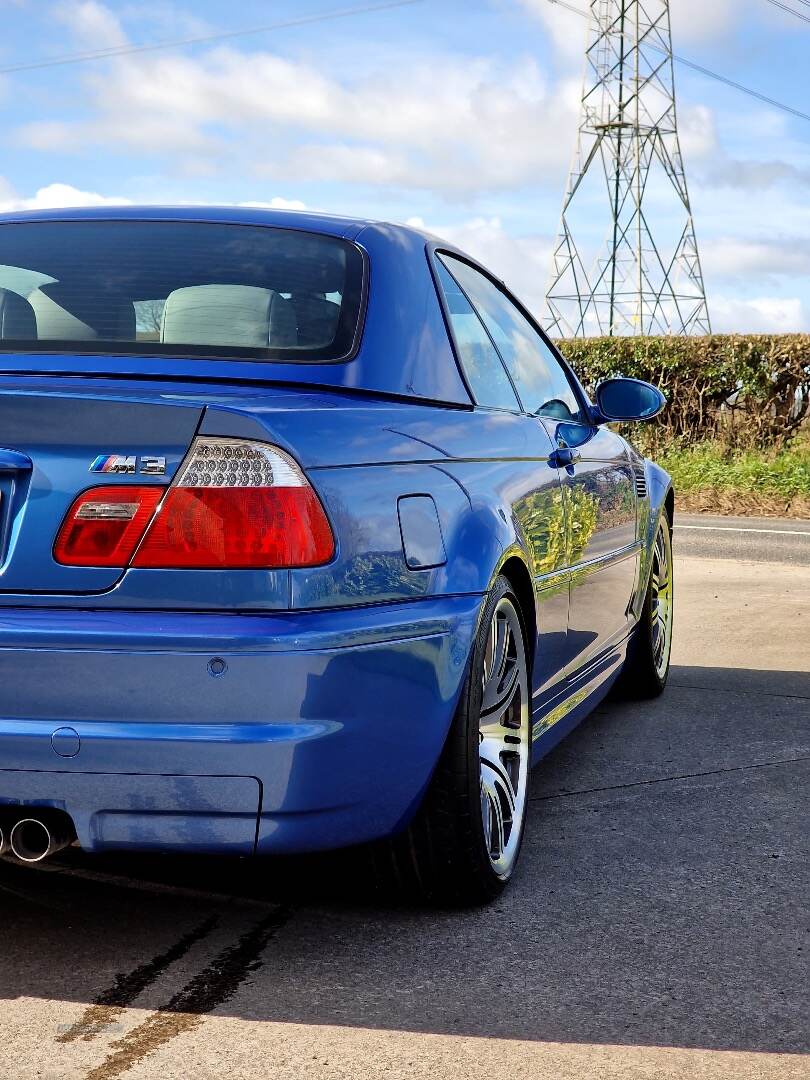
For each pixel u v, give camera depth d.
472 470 3.07
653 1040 2.37
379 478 2.66
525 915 2.99
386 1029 2.40
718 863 3.35
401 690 2.63
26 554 2.42
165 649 2.38
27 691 2.40
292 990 2.56
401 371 3.00
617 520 4.48
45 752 2.40
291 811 2.47
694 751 4.49
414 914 2.99
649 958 2.74
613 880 3.22
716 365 17.81
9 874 3.19
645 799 3.92
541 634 3.54
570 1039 2.37
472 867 2.93
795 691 5.48
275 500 2.42
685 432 18.09
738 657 6.20
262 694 2.40
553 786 4.05
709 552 10.46
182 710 2.39
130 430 2.42
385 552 2.63
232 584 2.40
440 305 3.36
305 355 2.87
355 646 2.51
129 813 2.44
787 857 3.40
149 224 3.34
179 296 3.00
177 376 2.74
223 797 2.43
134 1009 2.46
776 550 10.65
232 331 2.90
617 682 5.28
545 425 3.82
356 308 3.02
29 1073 2.21
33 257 3.19
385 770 2.63
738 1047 2.35
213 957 2.71
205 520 2.40
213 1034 2.36
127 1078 2.20
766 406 17.69
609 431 4.84
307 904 3.03
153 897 3.05
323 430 2.57
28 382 2.65
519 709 3.36
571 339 18.48
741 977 2.66
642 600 5.05
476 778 2.91
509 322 4.00
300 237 3.27
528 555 3.30
